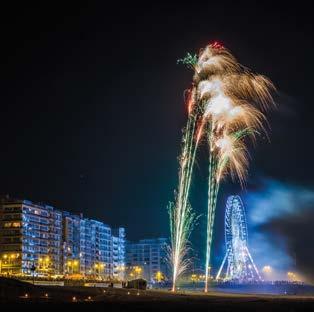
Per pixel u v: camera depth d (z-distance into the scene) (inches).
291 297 5285.4
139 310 2891.2
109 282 6973.4
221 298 4633.4
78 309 2795.3
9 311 2657.5
